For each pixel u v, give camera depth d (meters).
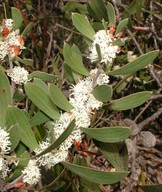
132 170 0.42
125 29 0.47
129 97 0.30
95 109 0.31
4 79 0.30
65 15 0.59
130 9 0.44
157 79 0.52
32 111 0.38
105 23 0.30
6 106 0.30
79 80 0.31
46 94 0.31
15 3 0.53
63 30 0.62
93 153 0.40
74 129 0.30
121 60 0.54
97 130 0.29
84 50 0.54
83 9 0.53
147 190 0.32
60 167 0.39
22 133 0.30
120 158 0.34
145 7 0.59
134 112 0.62
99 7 0.37
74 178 0.38
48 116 0.33
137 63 0.28
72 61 0.31
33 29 0.61
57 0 0.62
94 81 0.30
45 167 0.36
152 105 0.63
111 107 0.31
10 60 0.34
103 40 0.29
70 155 0.41
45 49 0.61
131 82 0.60
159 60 0.63
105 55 0.29
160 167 0.59
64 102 0.30
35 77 0.34
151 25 0.55
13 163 0.33
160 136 0.64
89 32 0.31
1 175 0.30
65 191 0.38
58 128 0.30
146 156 0.59
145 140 0.44
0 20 0.51
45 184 0.36
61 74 0.53
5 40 0.33
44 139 0.33
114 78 0.57
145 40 0.61
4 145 0.28
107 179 0.28
